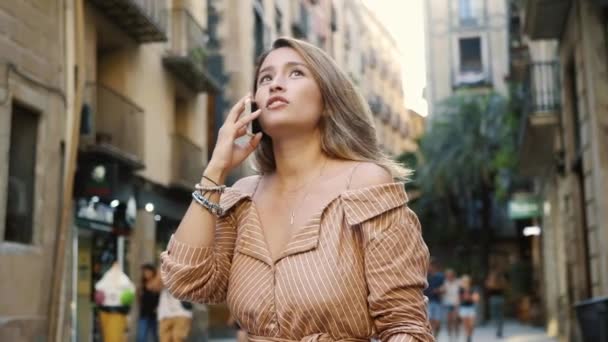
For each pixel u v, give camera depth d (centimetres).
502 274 3884
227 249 194
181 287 187
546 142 1895
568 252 1717
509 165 3106
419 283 173
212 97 2481
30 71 1056
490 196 3719
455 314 1889
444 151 3541
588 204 1282
